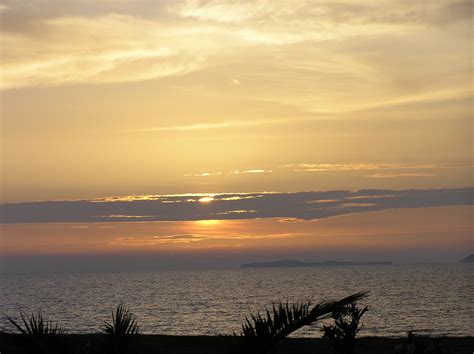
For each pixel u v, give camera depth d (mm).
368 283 166625
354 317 19156
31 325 6680
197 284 195625
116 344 6965
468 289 119562
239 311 81438
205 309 86375
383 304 83938
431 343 17766
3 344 6508
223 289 153125
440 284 145750
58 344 6633
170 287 177625
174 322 67625
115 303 104062
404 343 17656
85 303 105812
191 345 30109
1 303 110188
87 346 6926
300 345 30344
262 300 104875
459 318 62406
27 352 6516
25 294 150000
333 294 120500
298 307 6492
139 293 142250
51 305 101750
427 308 75938
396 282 168375
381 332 49844
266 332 6387
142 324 65375
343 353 19141
